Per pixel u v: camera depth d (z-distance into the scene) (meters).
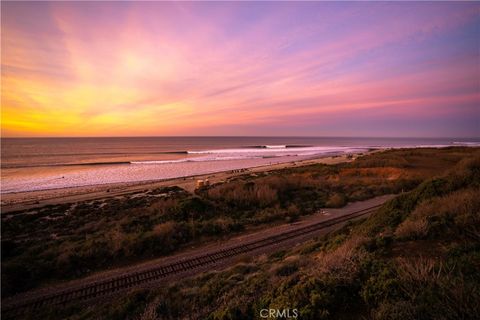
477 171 8.25
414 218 6.06
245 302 4.13
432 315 2.20
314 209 16.53
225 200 19.17
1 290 7.52
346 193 21.20
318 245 8.27
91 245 10.75
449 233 4.59
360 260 3.67
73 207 22.31
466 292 2.25
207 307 5.00
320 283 3.27
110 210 20.30
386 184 22.77
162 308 5.52
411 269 2.93
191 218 14.89
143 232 12.64
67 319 6.00
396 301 2.54
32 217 18.72
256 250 9.98
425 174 25.16
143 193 28.05
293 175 30.36
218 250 10.12
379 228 7.14
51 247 11.30
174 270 8.48
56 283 8.31
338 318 2.72
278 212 15.78
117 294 7.18
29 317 6.40
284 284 3.81
